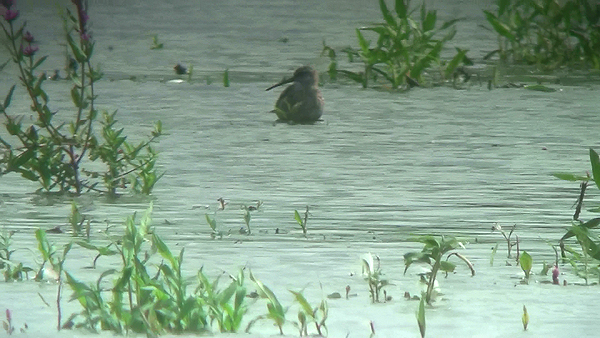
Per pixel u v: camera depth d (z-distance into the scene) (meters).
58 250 10.28
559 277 9.45
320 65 26.17
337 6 43.28
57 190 13.29
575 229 9.84
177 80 23.45
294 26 35.72
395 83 22.34
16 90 21.92
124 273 7.82
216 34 33.09
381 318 8.18
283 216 11.77
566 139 16.69
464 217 11.75
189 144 16.25
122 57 27.48
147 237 10.14
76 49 13.00
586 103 20.39
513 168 14.50
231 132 17.34
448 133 17.25
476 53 28.14
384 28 23.06
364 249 10.37
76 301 8.59
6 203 12.45
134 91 21.83
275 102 20.67
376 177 13.92
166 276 8.05
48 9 40.56
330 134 17.23
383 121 18.45
